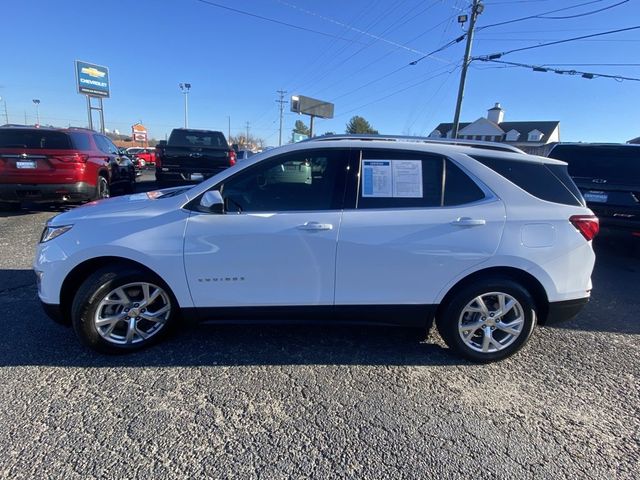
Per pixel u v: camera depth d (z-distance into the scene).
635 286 5.34
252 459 2.21
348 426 2.48
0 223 7.68
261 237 2.96
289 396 2.76
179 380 2.90
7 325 3.61
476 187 3.10
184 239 2.96
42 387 2.77
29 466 2.11
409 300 3.10
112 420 2.47
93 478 2.05
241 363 3.13
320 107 36.16
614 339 3.74
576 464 2.24
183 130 12.20
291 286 3.05
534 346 3.56
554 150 7.13
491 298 3.14
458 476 2.13
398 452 2.29
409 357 3.29
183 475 2.09
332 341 3.50
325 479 2.09
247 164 3.09
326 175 3.09
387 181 3.08
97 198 8.45
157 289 3.12
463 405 2.71
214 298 3.06
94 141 8.96
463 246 3.00
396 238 2.99
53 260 2.98
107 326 3.09
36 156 7.44
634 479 2.14
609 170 6.55
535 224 3.05
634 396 2.87
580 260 3.13
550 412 2.68
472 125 60.75
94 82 32.34
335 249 2.99
